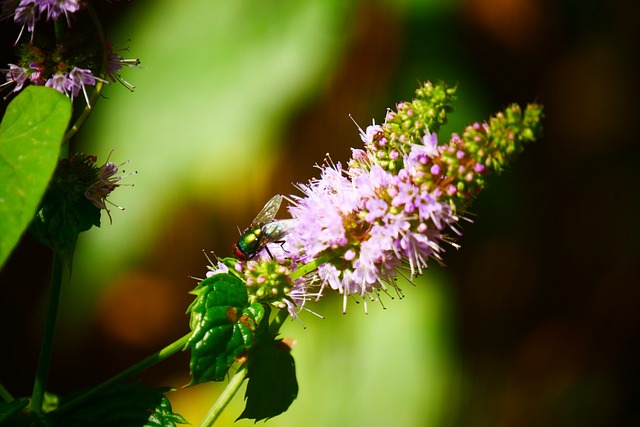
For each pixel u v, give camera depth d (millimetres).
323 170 376
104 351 794
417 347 614
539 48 768
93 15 374
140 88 598
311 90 578
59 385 795
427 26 620
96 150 596
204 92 586
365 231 369
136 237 602
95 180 376
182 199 602
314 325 626
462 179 362
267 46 584
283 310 373
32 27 370
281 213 682
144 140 591
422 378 608
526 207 745
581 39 785
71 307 614
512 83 775
